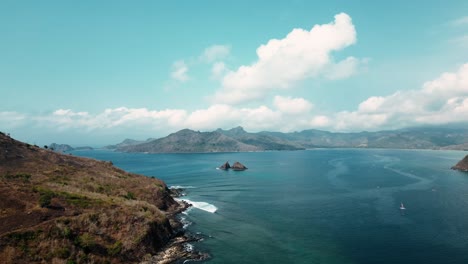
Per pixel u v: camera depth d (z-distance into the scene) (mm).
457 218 83938
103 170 118312
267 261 56656
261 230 75375
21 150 106062
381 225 78562
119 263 53562
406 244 65000
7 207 56594
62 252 49469
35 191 65625
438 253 59875
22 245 47906
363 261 56719
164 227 69875
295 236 70812
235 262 56125
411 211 92562
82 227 56781
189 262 56094
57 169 97562
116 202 72500
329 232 73500
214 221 83938
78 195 70125
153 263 55562
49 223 53719
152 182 118875
